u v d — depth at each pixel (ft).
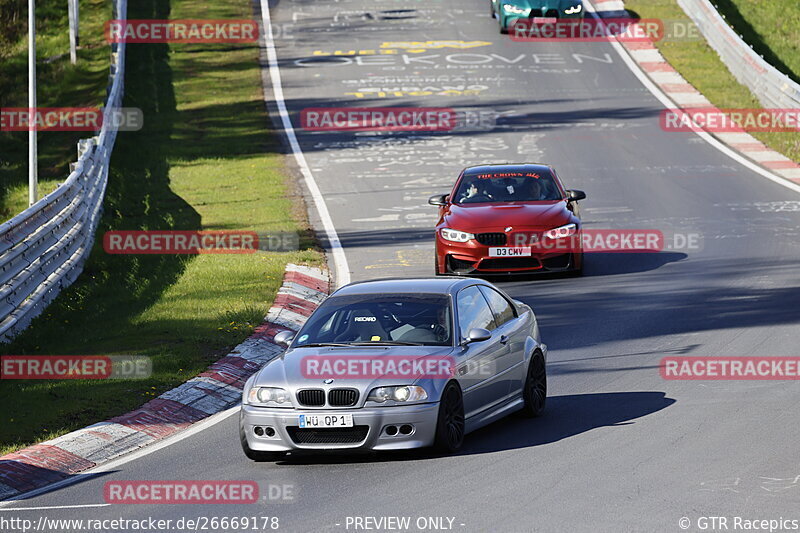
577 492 101.60
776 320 179.73
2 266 183.42
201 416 144.97
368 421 114.32
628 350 166.61
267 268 232.12
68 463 123.95
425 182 338.13
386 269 235.61
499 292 139.44
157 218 291.79
